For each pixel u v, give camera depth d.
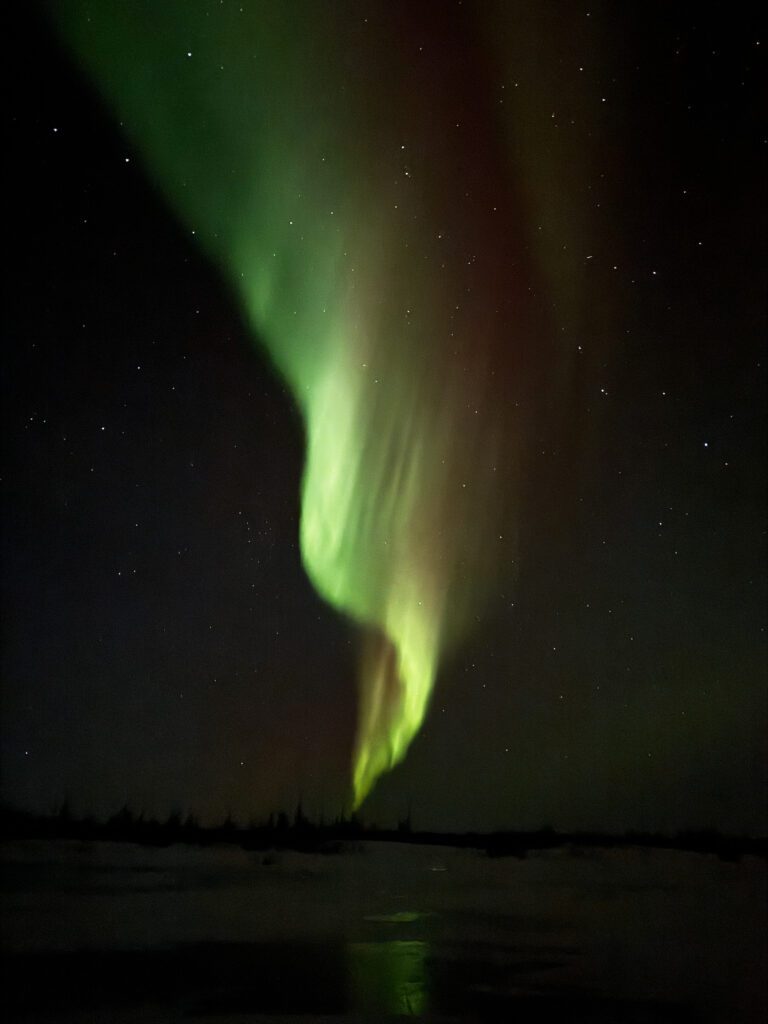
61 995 5.33
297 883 10.95
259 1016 4.89
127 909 8.55
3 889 9.80
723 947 6.99
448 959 6.45
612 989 5.59
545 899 9.84
